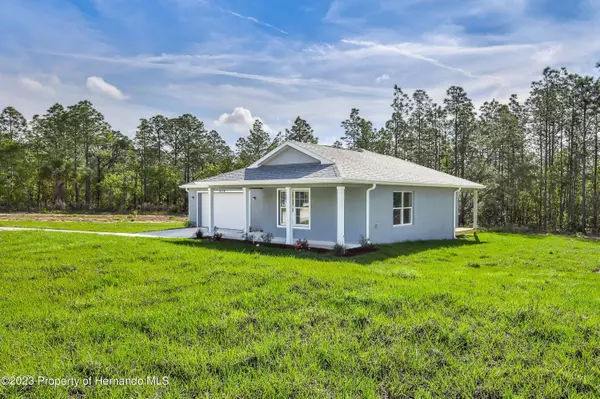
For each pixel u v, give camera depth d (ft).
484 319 14.03
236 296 17.84
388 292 17.84
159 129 155.63
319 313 15.06
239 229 59.16
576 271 28.84
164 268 25.09
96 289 20.25
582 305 15.93
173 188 134.00
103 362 11.09
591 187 94.63
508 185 88.63
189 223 65.57
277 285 19.74
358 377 10.04
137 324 14.42
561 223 86.22
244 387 9.62
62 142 134.92
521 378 9.84
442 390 9.38
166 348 12.11
